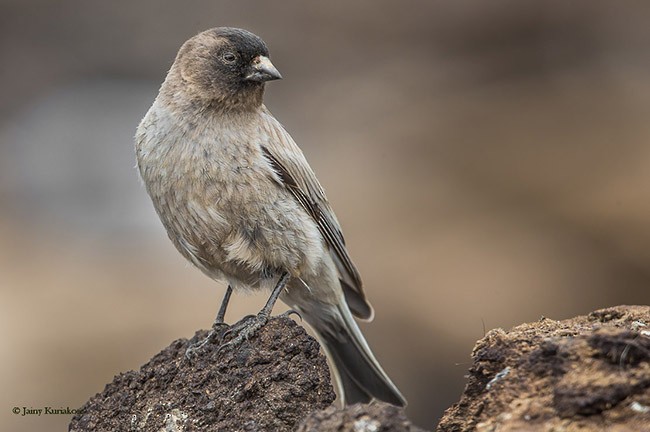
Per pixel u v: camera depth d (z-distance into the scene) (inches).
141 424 253.8
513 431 203.3
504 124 783.7
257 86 309.6
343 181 728.3
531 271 601.6
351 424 199.5
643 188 673.0
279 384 247.0
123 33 916.6
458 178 719.7
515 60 885.8
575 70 863.7
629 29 897.5
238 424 242.7
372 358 324.5
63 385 515.2
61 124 797.2
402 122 802.2
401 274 606.5
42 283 617.6
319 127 813.2
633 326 245.0
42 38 917.8
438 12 930.7
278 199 301.7
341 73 889.5
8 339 555.2
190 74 305.4
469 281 594.9
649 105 791.1
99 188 723.4
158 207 304.5
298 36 915.4
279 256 302.7
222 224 297.3
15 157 764.6
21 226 689.0
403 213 677.9
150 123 304.8
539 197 681.6
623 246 617.3
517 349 225.3
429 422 520.7
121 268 634.2
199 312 574.9
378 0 934.4
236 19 928.3
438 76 874.8
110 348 546.0
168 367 263.3
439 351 549.0
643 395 197.9
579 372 204.5
